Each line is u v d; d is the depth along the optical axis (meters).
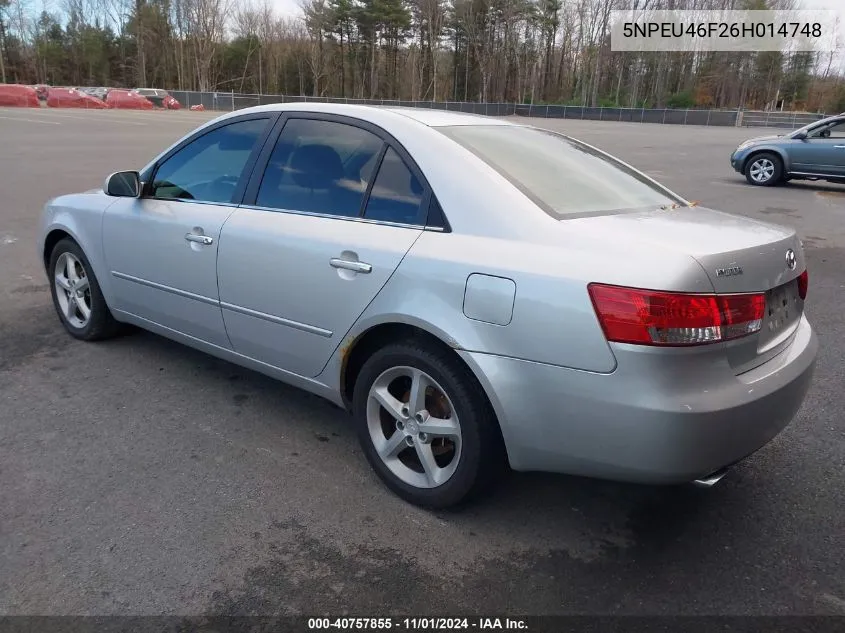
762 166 14.01
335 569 2.53
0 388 3.96
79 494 2.94
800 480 3.19
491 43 69.81
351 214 3.04
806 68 63.00
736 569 2.58
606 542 2.72
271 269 3.22
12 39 69.62
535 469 2.59
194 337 3.85
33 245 7.27
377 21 70.25
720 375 2.33
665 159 19.23
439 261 2.64
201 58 64.56
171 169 3.94
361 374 2.98
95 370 4.25
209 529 2.73
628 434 2.28
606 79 66.62
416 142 2.94
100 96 42.75
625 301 2.24
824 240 8.72
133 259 4.05
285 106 3.51
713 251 2.36
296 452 3.35
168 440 3.43
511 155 3.02
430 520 2.84
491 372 2.49
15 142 16.97
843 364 4.59
